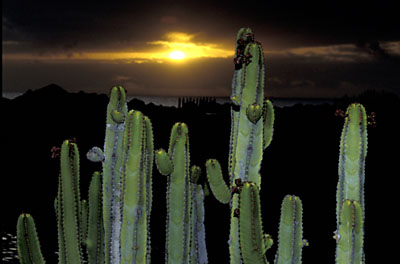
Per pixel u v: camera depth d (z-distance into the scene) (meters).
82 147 23.45
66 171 2.46
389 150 21.16
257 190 2.21
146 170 2.37
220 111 30.67
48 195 15.98
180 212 2.59
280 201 14.97
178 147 2.56
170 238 2.61
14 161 20.80
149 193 2.39
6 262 9.36
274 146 23.62
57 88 31.59
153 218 12.80
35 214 13.37
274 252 10.18
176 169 2.56
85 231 2.83
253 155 2.49
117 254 2.50
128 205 2.31
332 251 10.56
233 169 2.54
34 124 26.41
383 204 14.75
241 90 2.53
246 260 2.22
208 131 26.16
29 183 17.48
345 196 2.38
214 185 2.55
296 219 2.46
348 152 2.36
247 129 2.47
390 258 10.30
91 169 18.59
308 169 19.34
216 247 10.33
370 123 2.38
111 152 2.54
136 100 31.34
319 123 26.55
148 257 2.41
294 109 29.91
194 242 3.04
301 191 16.16
